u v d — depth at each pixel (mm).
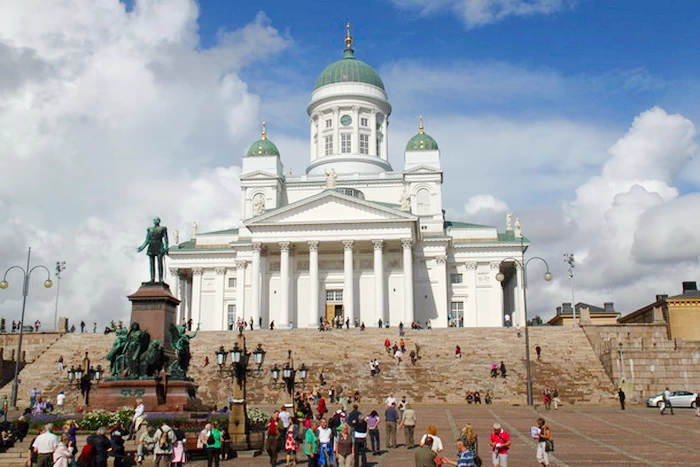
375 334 78000
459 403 61875
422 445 22734
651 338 76250
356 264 100562
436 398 63000
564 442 36562
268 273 101625
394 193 112875
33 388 65750
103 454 25219
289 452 30688
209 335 78250
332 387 62000
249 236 109000
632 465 28953
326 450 29062
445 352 72812
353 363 68250
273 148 115125
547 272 67312
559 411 54250
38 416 35656
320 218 97312
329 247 100938
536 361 68562
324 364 67875
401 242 96688
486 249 105812
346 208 97312
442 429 43000
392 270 100312
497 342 75250
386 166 121625
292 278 100312
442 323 100938
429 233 106500
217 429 28562
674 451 33062
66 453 24984
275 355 72062
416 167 111625
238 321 92438
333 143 122125
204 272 109188
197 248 109188
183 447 27641
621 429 42219
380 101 124125
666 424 44750
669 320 98812
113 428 29188
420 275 102875
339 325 89500
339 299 100875
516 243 105250
